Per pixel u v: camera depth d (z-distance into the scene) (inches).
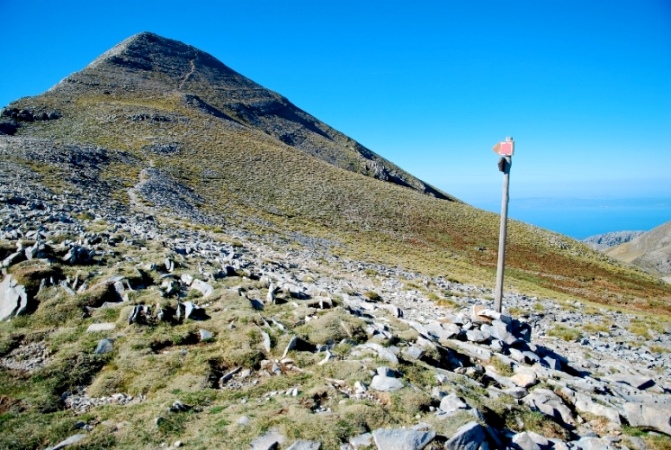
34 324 396.5
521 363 427.2
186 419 264.1
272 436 235.5
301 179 2696.9
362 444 229.3
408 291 868.0
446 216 2775.6
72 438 244.5
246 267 684.1
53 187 1117.1
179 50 6688.0
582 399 335.9
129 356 348.2
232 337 382.0
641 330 793.6
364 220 2271.2
